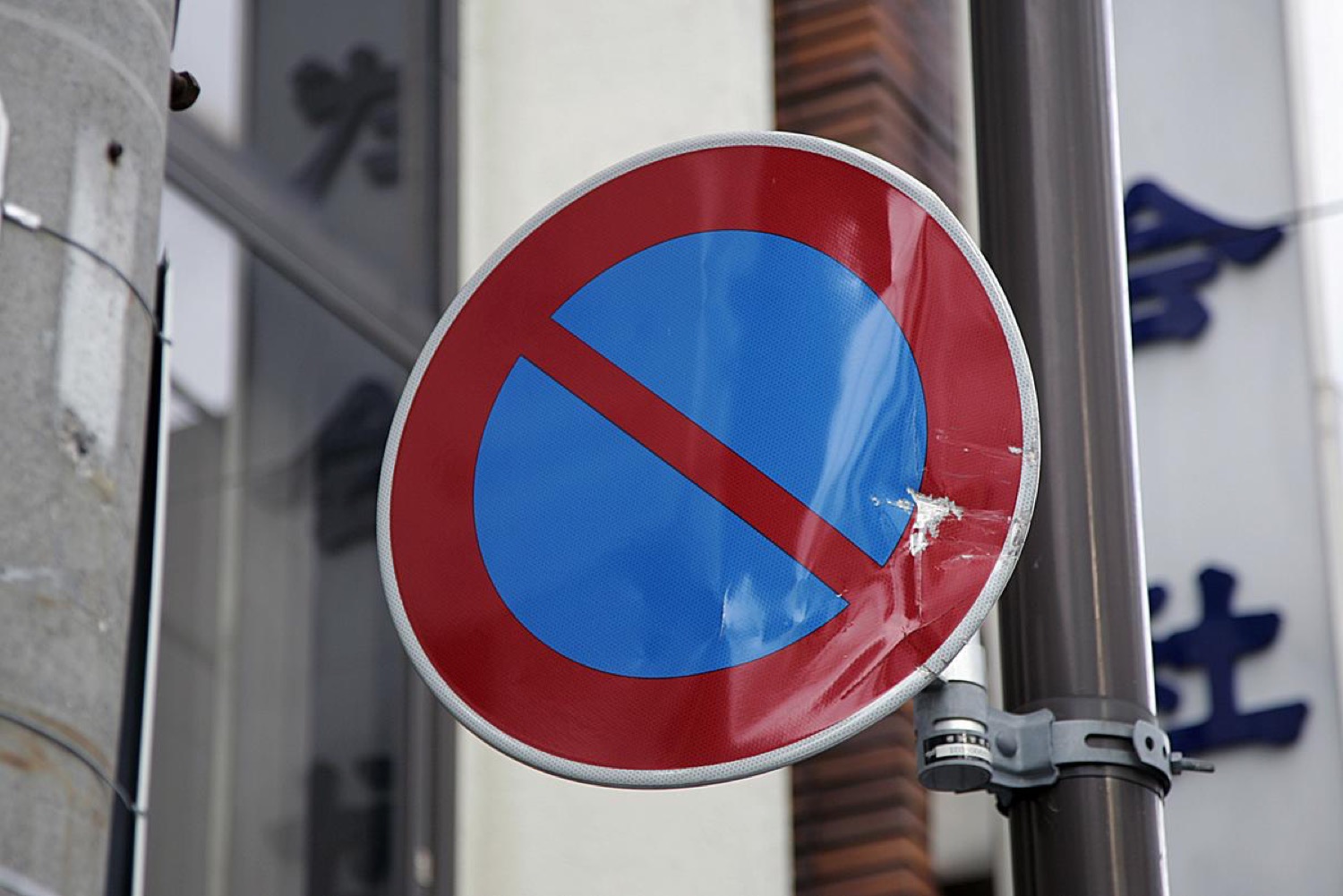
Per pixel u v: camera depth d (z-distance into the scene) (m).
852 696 3.70
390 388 8.90
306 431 8.43
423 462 4.09
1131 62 9.40
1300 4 9.26
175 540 7.67
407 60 9.61
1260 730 8.14
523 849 8.70
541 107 9.80
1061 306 4.69
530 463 4.04
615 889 8.57
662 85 9.70
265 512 8.11
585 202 4.24
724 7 9.75
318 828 7.94
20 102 3.06
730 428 3.98
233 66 8.67
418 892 8.33
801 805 8.73
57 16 3.15
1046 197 4.80
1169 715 8.30
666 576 3.89
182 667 7.54
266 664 7.91
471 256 9.55
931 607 3.74
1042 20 4.97
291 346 8.47
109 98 3.18
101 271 3.08
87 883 2.81
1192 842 8.09
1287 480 8.54
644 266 4.17
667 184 4.22
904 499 3.84
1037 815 4.27
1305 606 8.31
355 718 8.26
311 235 8.77
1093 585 4.43
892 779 8.62
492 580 3.96
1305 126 9.06
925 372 3.93
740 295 4.10
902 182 4.10
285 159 8.78
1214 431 8.70
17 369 2.92
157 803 7.27
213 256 8.23
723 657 3.80
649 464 3.99
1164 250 9.04
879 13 9.79
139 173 3.21
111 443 3.03
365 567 8.50
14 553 2.83
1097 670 4.35
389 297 9.06
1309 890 7.90
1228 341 8.81
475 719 3.84
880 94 9.62
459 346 4.17
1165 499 8.67
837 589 3.81
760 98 9.67
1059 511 4.50
